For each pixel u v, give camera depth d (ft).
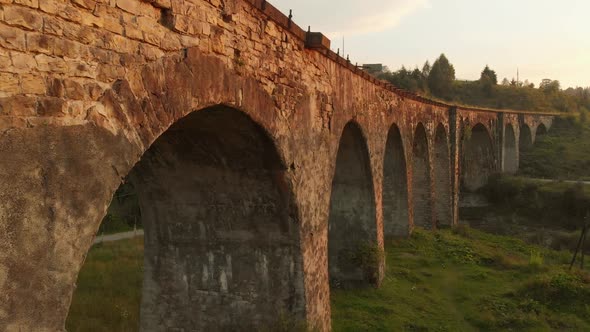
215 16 16.39
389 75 169.89
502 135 104.83
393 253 50.01
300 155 23.88
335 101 29.40
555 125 153.07
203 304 24.86
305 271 23.79
